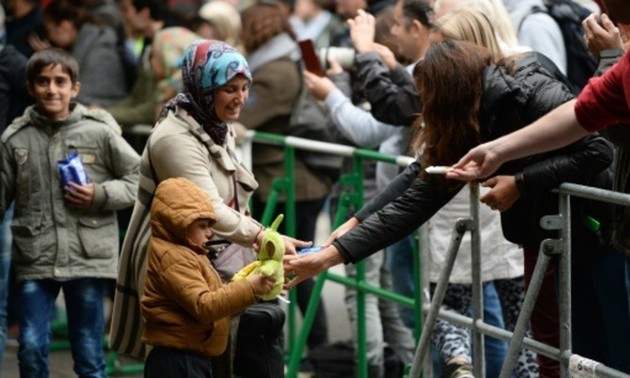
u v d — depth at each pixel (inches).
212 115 423.2
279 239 393.7
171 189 398.3
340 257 409.4
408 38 523.2
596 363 374.3
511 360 393.7
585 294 414.6
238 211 430.0
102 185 506.6
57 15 697.6
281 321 431.2
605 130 370.9
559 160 378.3
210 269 402.0
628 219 365.7
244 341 427.8
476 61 391.9
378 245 410.3
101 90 692.7
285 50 634.2
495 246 478.9
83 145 512.4
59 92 508.7
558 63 512.4
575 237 401.4
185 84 424.5
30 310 509.4
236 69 417.4
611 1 337.7
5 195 512.4
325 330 640.4
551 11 521.0
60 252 508.1
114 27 719.7
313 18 874.8
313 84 558.3
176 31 669.9
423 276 482.9
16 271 513.7
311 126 623.5
